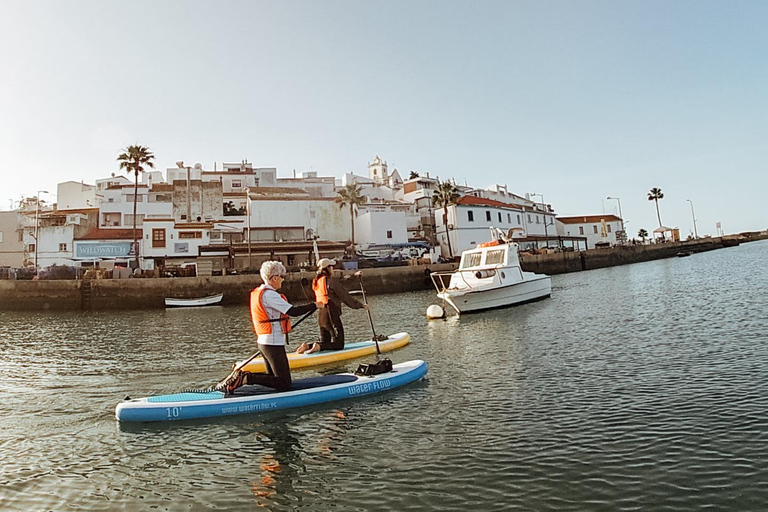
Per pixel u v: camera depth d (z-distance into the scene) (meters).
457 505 4.99
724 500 4.85
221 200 57.44
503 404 8.34
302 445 6.87
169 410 7.92
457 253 65.88
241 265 51.00
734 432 6.52
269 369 8.48
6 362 14.30
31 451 6.89
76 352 16.20
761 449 5.95
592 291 31.77
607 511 4.75
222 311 34.22
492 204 72.00
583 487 5.25
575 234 94.25
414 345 15.27
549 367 11.03
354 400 8.86
